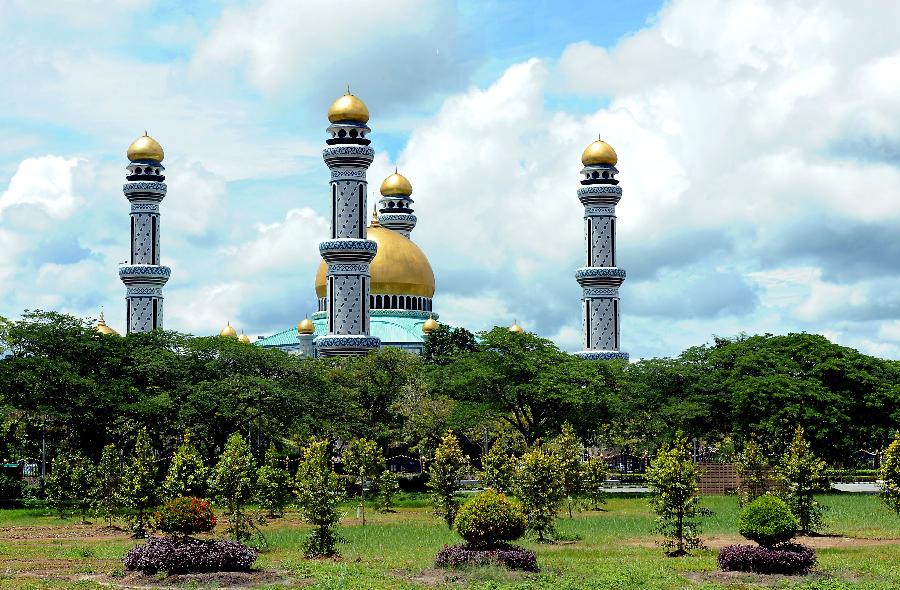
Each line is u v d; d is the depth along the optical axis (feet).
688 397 399.65
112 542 244.83
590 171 586.86
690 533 242.58
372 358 447.01
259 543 232.32
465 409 403.75
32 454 385.50
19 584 172.24
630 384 411.95
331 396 399.44
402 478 425.69
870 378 384.68
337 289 561.84
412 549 225.35
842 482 438.81
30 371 348.79
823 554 206.59
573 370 407.64
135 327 576.61
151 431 369.71
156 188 581.53
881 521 268.62
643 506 336.49
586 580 177.78
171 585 174.19
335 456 448.24
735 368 399.44
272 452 305.53
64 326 376.27
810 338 407.64
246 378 374.84
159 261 588.09
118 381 365.40
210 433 375.25
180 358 390.01
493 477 283.79
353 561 202.90
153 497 253.65
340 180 564.30
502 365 405.80
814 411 372.99
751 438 382.63
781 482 295.48
